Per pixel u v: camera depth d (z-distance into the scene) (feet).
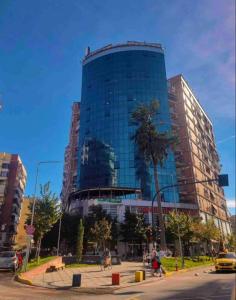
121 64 300.40
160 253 84.33
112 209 204.13
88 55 327.26
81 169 271.28
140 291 48.16
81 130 291.58
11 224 311.68
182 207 241.14
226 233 325.42
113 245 181.27
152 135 151.94
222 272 84.99
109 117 277.64
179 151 279.90
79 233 122.93
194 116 326.24
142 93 282.97
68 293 47.65
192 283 58.23
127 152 256.93
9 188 314.96
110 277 70.33
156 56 304.50
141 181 242.99
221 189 360.89
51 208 110.93
